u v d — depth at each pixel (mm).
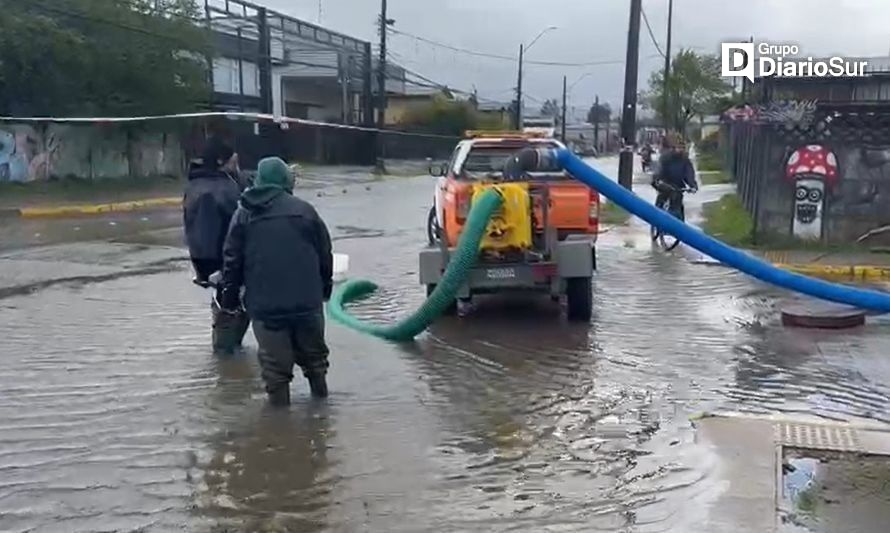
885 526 4793
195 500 5199
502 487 5383
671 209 16734
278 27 49844
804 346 8961
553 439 6207
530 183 10430
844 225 15477
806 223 15594
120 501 5184
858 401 7188
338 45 58438
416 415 6711
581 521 4914
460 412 6793
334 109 58969
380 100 50938
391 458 5844
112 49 32281
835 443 5996
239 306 7191
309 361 7020
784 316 9969
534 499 5211
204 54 36219
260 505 5141
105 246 16594
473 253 8914
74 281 12477
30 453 5898
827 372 8016
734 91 53156
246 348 8625
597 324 9938
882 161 15203
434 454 5918
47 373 7738
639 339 9227
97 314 10219
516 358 8422
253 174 8625
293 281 6699
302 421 6543
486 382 7605
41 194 28438
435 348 8789
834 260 14219
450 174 11773
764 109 16453
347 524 4902
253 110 45406
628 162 23344
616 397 7191
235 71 44094
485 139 12281
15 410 6742
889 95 32406
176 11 35000
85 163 32312
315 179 41594
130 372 7781
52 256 15078
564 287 9844
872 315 10406
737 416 6617
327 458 5840
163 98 34250
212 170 8227
